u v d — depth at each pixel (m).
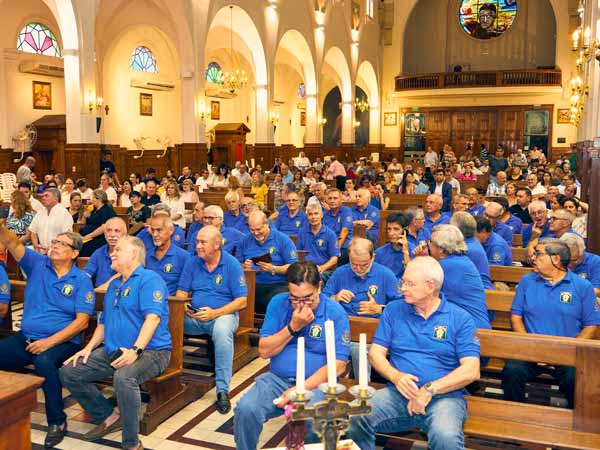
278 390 3.81
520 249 6.95
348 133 31.44
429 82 33.31
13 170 18.39
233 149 24.88
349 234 8.20
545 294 4.41
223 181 15.81
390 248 5.90
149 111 23.39
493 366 4.95
